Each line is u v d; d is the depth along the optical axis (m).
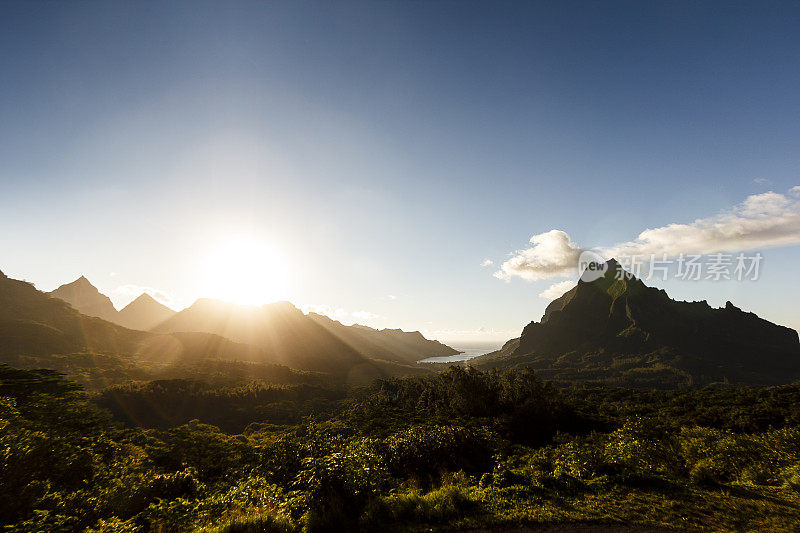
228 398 146.12
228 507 10.85
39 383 58.38
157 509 10.88
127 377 184.88
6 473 13.86
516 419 50.38
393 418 59.47
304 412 141.12
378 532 8.89
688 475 13.25
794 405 63.81
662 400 94.25
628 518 9.16
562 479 12.07
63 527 9.84
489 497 10.82
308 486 10.90
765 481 12.80
